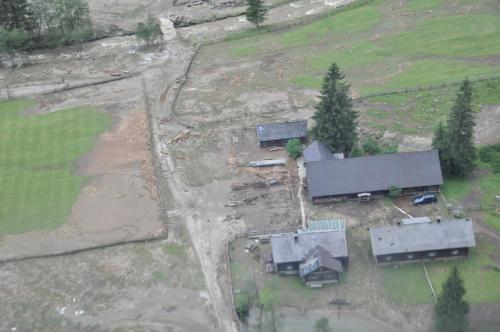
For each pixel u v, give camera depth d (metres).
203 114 105.44
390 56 118.12
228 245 77.31
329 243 71.44
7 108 110.44
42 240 80.62
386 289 69.88
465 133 80.94
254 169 90.62
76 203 86.69
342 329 65.69
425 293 68.94
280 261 70.81
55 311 70.31
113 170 92.69
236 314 67.75
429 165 81.62
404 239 71.38
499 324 64.50
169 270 74.81
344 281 71.06
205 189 87.62
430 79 108.69
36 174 92.81
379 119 99.25
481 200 80.75
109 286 73.25
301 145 93.12
